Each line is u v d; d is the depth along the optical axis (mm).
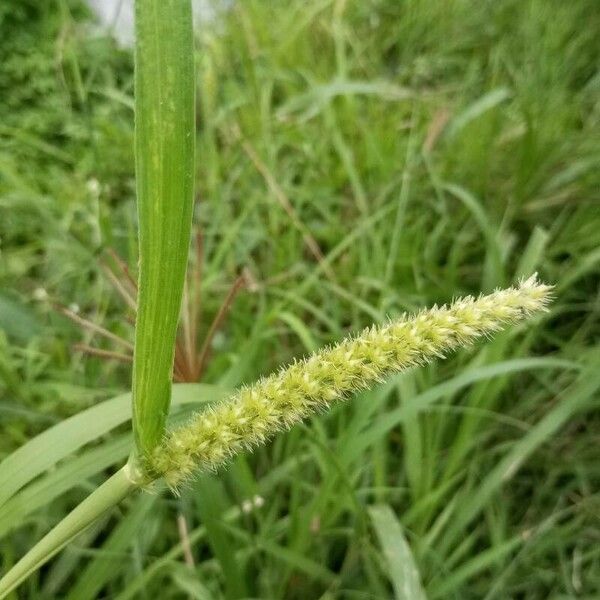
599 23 552
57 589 309
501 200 463
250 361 334
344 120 535
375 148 465
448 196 465
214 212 461
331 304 401
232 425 122
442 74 589
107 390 331
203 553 335
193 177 117
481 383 313
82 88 377
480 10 606
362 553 306
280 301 409
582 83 545
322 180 481
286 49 598
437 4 616
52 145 541
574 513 348
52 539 128
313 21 642
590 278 427
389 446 374
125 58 549
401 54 622
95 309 412
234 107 515
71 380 365
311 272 440
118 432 340
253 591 310
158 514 307
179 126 114
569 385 383
